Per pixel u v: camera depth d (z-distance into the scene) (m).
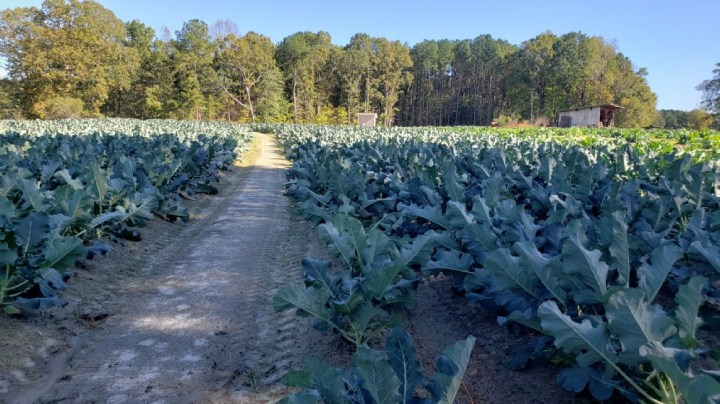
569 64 85.12
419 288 4.73
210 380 3.26
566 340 2.30
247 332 3.99
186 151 10.99
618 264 2.79
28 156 8.50
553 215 4.14
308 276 3.41
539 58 88.44
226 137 22.30
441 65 115.38
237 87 81.00
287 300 3.08
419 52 113.75
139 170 7.71
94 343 3.78
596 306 2.96
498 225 4.38
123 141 14.18
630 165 8.82
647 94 89.56
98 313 4.32
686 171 6.08
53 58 56.59
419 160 9.45
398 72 98.56
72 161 8.18
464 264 3.69
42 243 4.06
